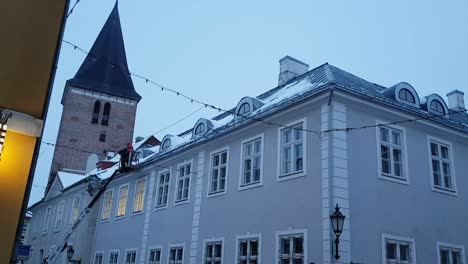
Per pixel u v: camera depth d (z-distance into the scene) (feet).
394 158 50.47
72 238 100.42
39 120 19.74
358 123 47.98
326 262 41.57
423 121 53.31
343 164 44.91
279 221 48.52
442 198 52.70
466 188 56.08
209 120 70.54
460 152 57.26
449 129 55.67
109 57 181.37
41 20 19.61
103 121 169.58
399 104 50.80
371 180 46.73
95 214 94.99
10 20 19.20
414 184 50.42
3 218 18.58
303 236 44.98
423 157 52.54
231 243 54.85
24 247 73.67
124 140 170.09
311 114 48.67
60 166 156.97
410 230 48.08
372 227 44.91
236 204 55.98
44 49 19.71
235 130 58.59
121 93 173.47
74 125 164.35
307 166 47.09
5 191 18.80
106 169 104.12
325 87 46.37
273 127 53.42
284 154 51.26
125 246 80.43
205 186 63.36
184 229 65.05
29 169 19.47
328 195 43.52
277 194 49.93
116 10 194.70
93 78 172.86
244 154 57.57
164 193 74.02
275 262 47.42
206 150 65.46
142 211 78.33
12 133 19.38
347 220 43.01
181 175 70.44
